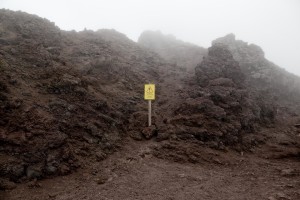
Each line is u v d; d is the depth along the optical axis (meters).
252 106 15.40
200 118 12.23
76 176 7.91
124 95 13.90
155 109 13.71
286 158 11.19
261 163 10.26
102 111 11.44
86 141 9.47
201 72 16.72
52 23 18.70
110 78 15.01
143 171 8.63
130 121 12.06
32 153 7.76
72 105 10.38
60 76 11.48
